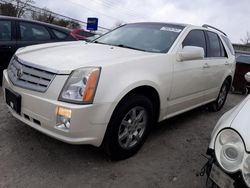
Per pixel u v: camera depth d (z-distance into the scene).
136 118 3.26
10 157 3.05
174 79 3.66
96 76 2.72
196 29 4.45
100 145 2.95
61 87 2.70
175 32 4.08
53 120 2.69
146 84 3.17
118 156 3.16
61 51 3.33
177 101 3.90
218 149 2.03
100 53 3.29
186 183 2.96
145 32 4.17
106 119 2.78
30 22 5.97
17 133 3.60
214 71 4.78
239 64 8.73
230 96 8.38
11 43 5.58
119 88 2.85
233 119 2.12
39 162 3.02
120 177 2.92
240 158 1.91
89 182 2.78
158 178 2.98
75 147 3.40
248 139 1.92
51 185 2.67
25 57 3.17
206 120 5.10
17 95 2.96
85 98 2.65
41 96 2.77
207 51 4.68
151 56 3.40
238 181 1.90
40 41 6.02
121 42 4.07
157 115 3.65
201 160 3.48
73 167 3.00
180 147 3.79
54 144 3.42
